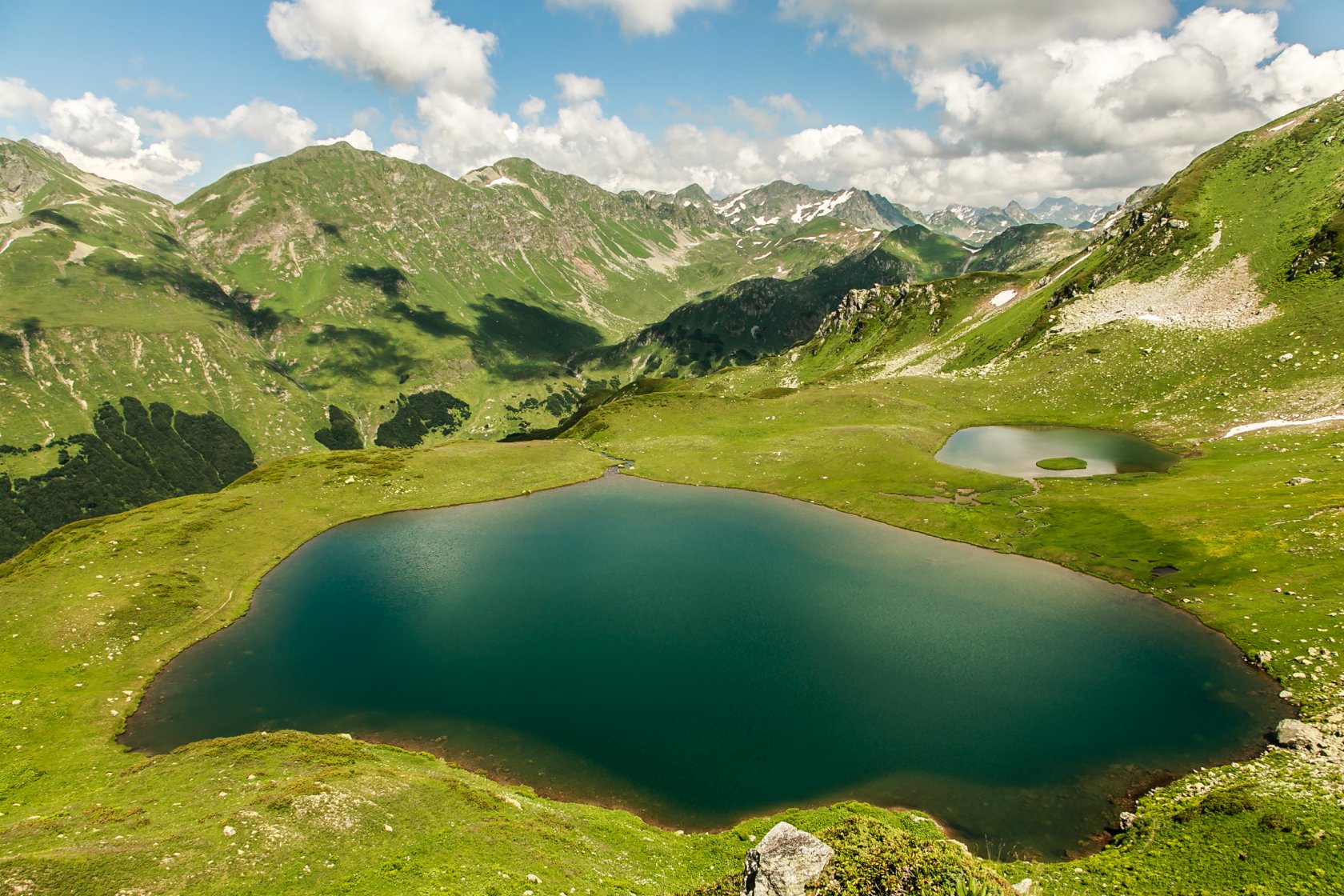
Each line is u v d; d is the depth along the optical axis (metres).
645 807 36.06
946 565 69.00
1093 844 31.14
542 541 81.31
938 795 35.34
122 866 21.34
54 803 33.31
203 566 72.00
